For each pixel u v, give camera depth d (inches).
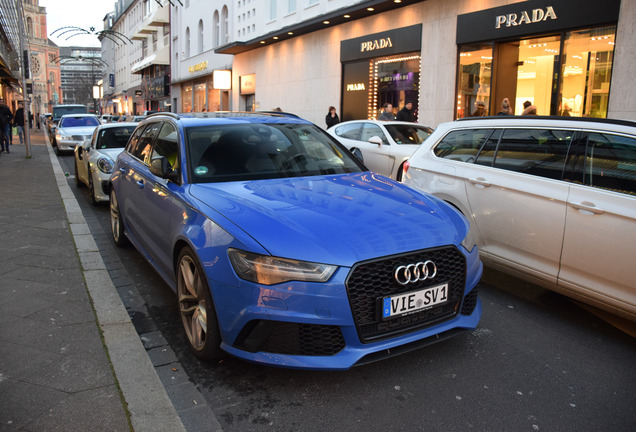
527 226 155.2
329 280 102.1
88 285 170.1
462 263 118.3
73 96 4365.2
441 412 103.2
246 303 104.7
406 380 115.6
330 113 625.6
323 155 166.2
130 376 112.9
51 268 187.8
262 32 944.9
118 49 2913.4
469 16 500.7
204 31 1317.7
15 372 113.4
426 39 560.1
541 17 428.5
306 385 113.7
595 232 135.9
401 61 609.9
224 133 161.5
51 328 136.7
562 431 97.6
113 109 3031.5
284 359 104.1
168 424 95.8
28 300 156.3
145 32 1953.7
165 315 153.9
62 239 229.6
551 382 115.4
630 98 369.7
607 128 143.6
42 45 3678.6
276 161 155.0
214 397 108.7
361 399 108.0
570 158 149.6
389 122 388.8
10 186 388.8
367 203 126.3
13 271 183.8
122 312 148.5
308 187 137.9
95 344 127.8
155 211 156.3
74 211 292.4
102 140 357.1
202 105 1392.7
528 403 106.8
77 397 104.0
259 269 103.4
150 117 209.0
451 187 184.2
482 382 114.9
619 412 104.1
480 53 498.6
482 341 136.3
